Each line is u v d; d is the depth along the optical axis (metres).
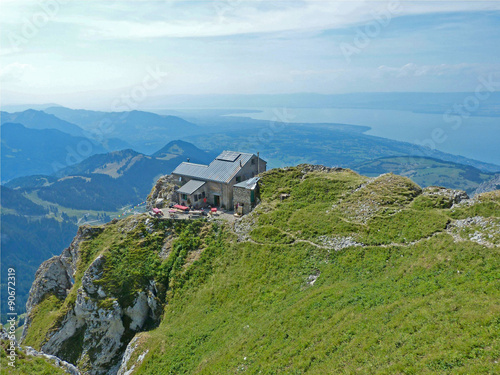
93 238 69.75
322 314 34.34
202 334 44.03
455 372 20.05
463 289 29.17
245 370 31.97
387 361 23.67
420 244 41.69
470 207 44.53
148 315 56.59
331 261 46.56
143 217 69.38
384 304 31.64
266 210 63.38
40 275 70.19
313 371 26.47
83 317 56.16
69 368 38.59
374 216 51.38
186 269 58.09
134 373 43.09
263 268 51.28
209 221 65.88
